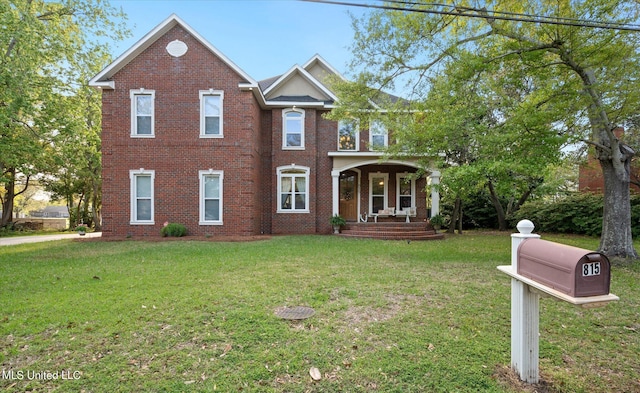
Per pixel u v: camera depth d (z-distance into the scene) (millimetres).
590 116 7688
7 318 4188
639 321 4273
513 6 7676
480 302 4906
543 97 7871
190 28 12938
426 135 9656
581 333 3893
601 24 6500
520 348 2895
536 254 2629
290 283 5844
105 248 10125
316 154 15547
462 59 7738
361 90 10258
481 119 9664
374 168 16656
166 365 3139
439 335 3777
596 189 17484
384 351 3400
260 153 15172
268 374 2996
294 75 16062
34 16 12312
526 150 7770
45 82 13773
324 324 4066
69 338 3668
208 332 3814
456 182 8812
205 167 13203
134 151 13047
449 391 2768
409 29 8703
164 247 10164
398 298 5078
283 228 15250
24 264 7547
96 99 17062
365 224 14477
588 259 2248
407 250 9844
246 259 8078
